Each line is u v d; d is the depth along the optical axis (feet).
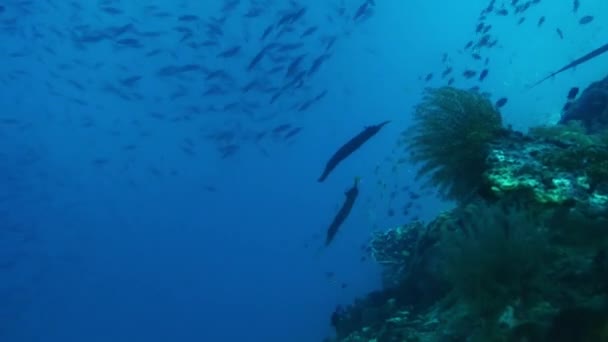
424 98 16.75
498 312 10.27
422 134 16.44
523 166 12.55
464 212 15.24
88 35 67.62
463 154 15.28
